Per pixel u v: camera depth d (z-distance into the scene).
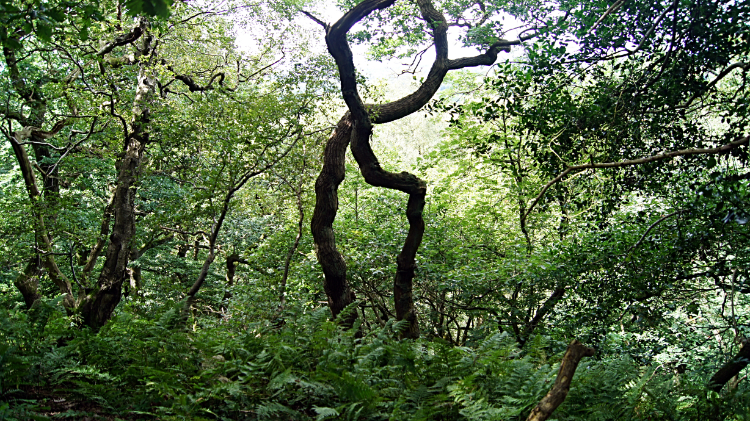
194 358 5.39
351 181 16.00
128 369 5.01
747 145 6.63
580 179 8.39
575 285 9.91
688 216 7.89
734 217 5.96
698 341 10.51
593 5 6.93
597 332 9.91
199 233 16.94
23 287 11.80
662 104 7.30
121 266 11.17
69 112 14.80
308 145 12.34
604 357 9.83
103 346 5.57
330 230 9.27
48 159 14.36
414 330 9.11
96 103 11.77
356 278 12.42
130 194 11.70
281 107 11.27
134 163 11.84
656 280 9.15
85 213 15.00
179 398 3.97
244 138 10.86
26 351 5.46
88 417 4.19
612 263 9.31
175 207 12.28
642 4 6.77
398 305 9.21
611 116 7.36
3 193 14.98
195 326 10.55
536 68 7.45
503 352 4.78
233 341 5.60
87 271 13.80
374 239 12.87
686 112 7.88
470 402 3.91
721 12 6.52
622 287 9.52
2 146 16.11
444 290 11.94
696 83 7.02
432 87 9.55
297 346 5.56
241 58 15.73
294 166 11.94
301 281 12.80
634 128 7.45
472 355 5.11
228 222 17.30
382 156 18.12
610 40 7.05
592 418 4.14
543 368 4.57
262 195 15.74
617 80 7.72
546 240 13.09
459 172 14.19
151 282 19.30
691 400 5.02
